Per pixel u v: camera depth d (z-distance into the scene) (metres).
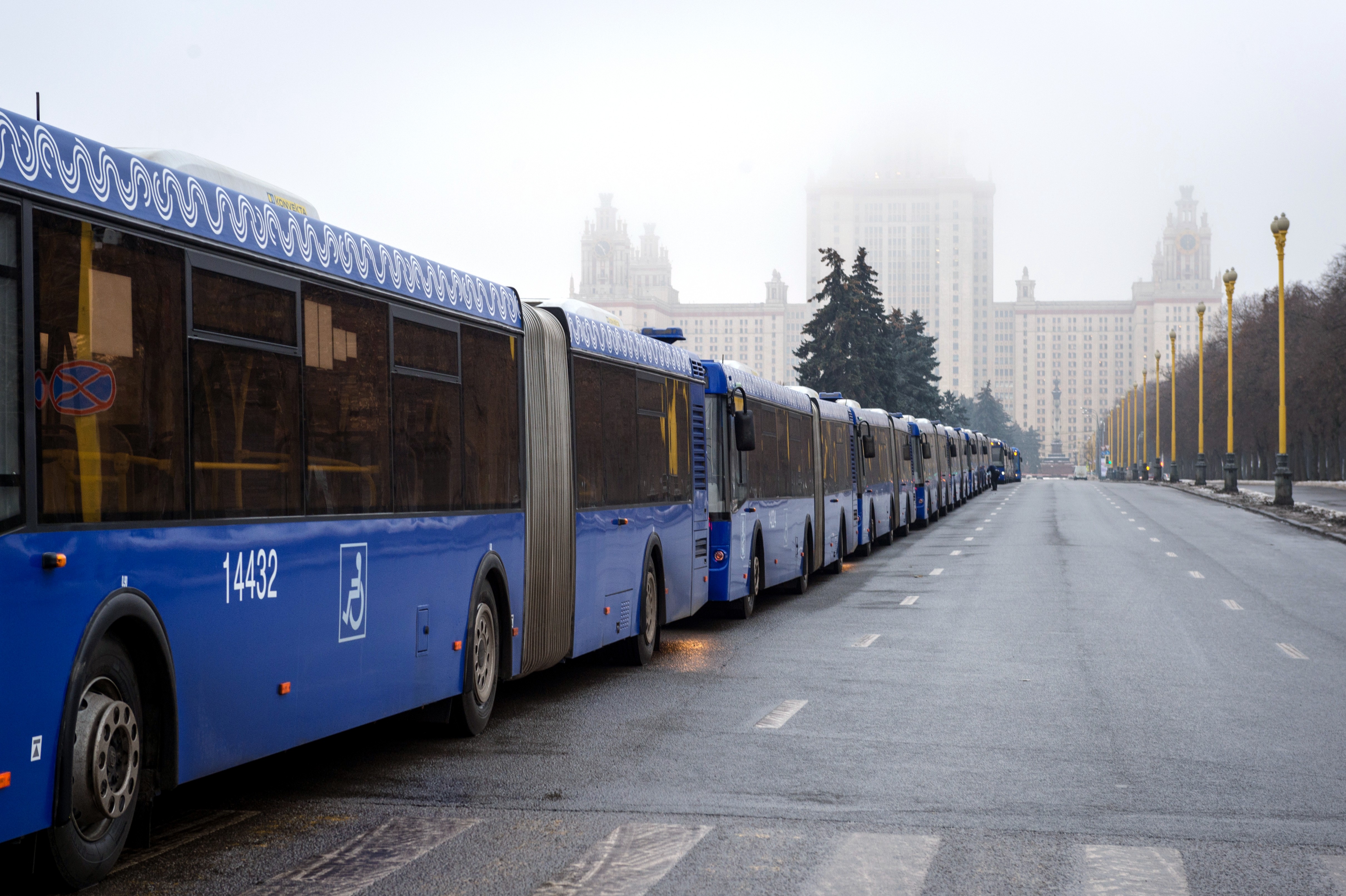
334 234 7.34
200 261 6.04
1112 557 28.42
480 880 5.79
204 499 6.04
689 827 6.78
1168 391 161.25
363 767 8.31
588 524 11.54
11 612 4.84
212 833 6.61
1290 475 49.91
